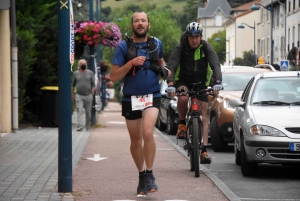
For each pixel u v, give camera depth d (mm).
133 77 15750
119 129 43562
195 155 19906
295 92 22250
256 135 19750
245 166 20578
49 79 43844
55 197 16172
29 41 39375
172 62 20281
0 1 32625
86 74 40781
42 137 33844
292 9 130625
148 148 15820
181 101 20750
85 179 19547
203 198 16250
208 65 20703
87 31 45969
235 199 15930
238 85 32156
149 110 15797
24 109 44688
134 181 19125
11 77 38031
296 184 19219
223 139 29031
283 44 139000
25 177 19531
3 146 29109
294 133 19516
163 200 15945
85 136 36469
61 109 16516
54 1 43656
